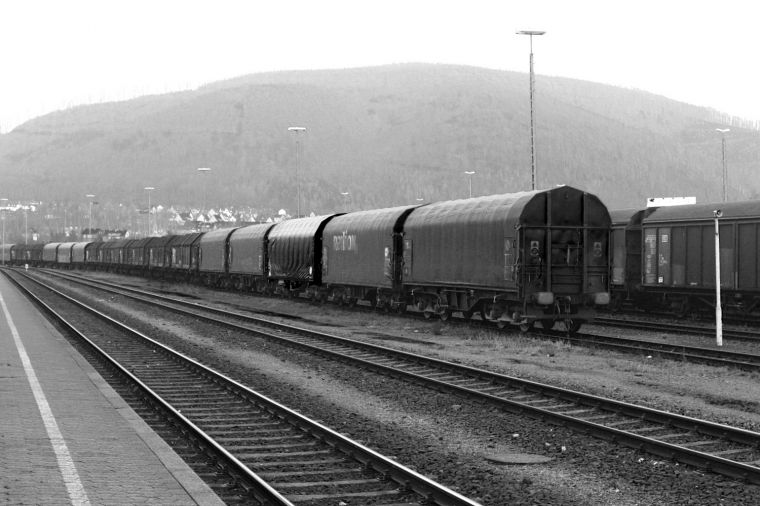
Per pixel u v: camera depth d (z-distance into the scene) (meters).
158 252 86.50
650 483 10.32
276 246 50.31
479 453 12.03
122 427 12.77
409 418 14.66
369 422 14.33
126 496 8.95
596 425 12.77
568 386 17.83
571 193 27.16
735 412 15.04
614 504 9.53
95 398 15.62
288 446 12.32
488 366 20.86
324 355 23.25
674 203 39.62
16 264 170.75
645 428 13.45
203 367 19.97
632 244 36.81
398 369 19.61
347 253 40.66
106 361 21.80
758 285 30.02
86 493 9.03
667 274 34.03
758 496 9.73
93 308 43.69
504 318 28.70
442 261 31.64
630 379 18.84
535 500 9.66
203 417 14.82
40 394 15.94
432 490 9.53
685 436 12.78
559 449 12.14
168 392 17.58
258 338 28.58
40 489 9.17
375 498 9.71
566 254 27.22
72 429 12.55
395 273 36.00
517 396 16.61
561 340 25.92
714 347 24.28
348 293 41.94
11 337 27.44
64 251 139.12
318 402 16.39
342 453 11.84
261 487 9.48
